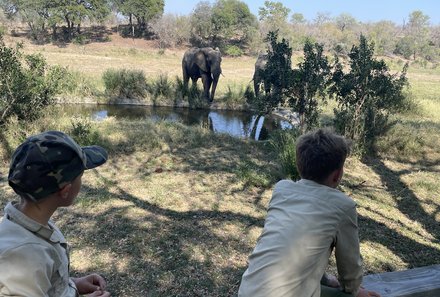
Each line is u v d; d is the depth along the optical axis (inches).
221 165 316.5
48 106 400.8
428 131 427.8
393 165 341.7
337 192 86.5
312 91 377.7
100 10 1840.6
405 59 2272.4
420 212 254.8
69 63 1037.2
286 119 564.7
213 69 677.3
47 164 62.6
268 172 298.8
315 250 81.6
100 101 645.3
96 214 223.1
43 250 62.3
